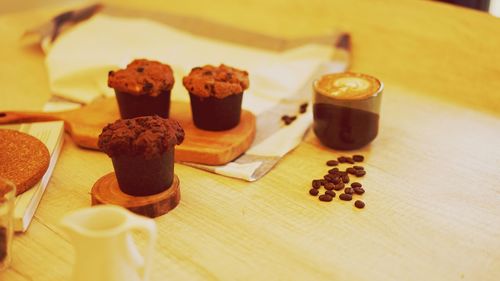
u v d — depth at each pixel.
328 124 0.73
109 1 1.26
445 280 0.54
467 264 0.56
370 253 0.58
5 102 0.89
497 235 0.60
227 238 0.60
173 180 0.65
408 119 0.83
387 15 0.98
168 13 1.12
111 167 0.72
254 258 0.57
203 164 0.72
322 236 0.60
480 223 0.62
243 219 0.63
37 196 0.64
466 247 0.59
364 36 1.00
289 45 1.01
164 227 0.61
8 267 0.56
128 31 1.06
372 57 0.98
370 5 1.00
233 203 0.65
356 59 0.99
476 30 0.89
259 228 0.61
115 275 0.47
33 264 0.57
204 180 0.69
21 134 0.71
